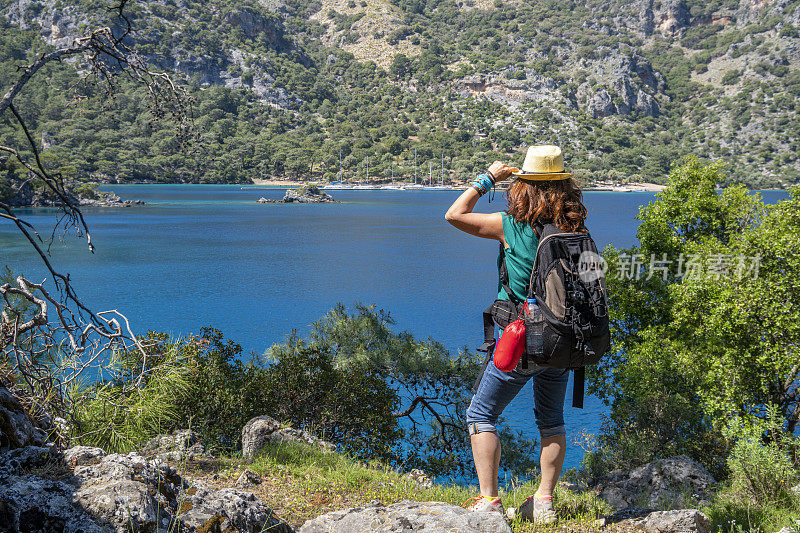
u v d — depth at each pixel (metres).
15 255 71.88
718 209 17.86
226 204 186.38
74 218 6.51
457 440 16.50
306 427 12.27
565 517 3.79
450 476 14.59
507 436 14.73
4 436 3.32
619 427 13.51
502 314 3.11
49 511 2.63
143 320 42.19
